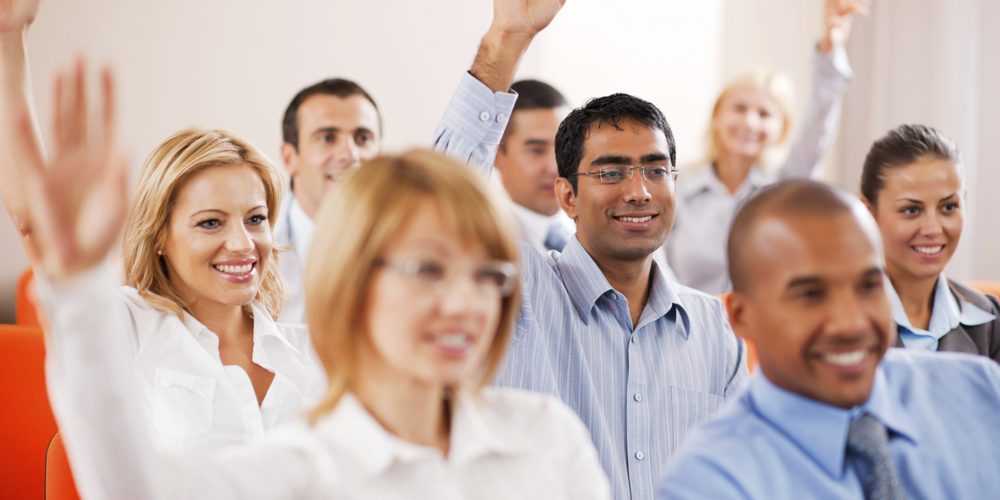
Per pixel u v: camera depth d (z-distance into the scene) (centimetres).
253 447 125
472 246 124
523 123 390
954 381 161
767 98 484
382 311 123
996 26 507
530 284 240
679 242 484
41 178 111
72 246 111
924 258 251
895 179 252
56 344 114
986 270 511
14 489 276
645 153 236
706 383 243
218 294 233
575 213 245
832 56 454
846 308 139
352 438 124
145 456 114
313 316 126
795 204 141
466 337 122
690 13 561
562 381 235
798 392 146
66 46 446
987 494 156
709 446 148
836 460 145
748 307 146
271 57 486
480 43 234
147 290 236
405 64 511
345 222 124
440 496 124
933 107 529
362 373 128
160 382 228
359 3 501
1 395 277
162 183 232
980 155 513
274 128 488
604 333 239
